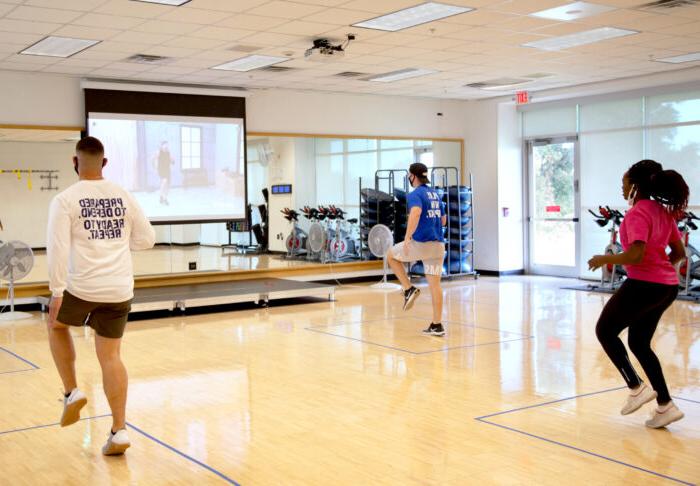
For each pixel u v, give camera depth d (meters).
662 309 4.21
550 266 13.35
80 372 6.06
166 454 3.98
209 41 8.21
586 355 6.45
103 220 3.77
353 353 6.66
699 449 3.93
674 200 4.12
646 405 4.84
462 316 8.76
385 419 4.59
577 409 4.75
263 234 16.14
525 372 5.82
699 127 10.84
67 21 7.18
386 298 10.56
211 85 11.30
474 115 13.76
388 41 8.41
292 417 4.66
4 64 9.28
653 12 7.31
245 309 9.67
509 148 13.50
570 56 9.55
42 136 12.81
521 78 11.34
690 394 5.06
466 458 3.83
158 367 6.20
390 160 14.58
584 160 12.58
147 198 10.84
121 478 3.63
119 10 6.79
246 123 11.69
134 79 10.62
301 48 8.70
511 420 4.52
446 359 6.34
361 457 3.88
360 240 13.27
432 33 8.05
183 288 10.32
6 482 3.61
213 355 6.66
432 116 13.55
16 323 8.85
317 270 12.40
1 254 9.12
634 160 11.79
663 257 4.14
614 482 3.45
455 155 13.95
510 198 13.54
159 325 8.45
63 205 3.63
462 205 12.73
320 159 15.61
